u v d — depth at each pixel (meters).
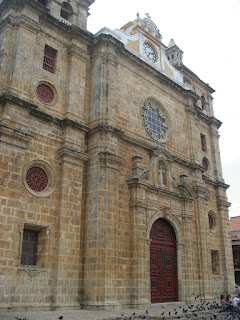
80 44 23.14
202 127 34.31
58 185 19.28
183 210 26.08
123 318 15.48
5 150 16.81
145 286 20.81
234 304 21.44
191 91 30.80
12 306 15.62
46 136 19.47
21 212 17.27
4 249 15.70
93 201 20.09
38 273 17.12
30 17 20.20
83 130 21.06
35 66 20.30
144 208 22.44
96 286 18.33
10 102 17.73
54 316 14.77
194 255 26.55
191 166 28.61
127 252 21.05
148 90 26.91
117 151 21.72
